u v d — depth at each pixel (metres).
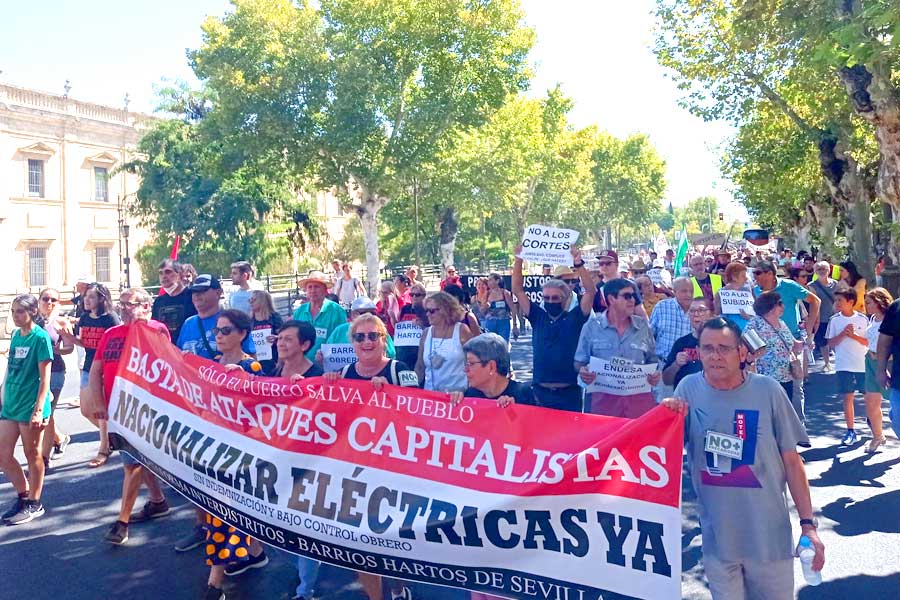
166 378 5.15
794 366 6.86
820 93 21.59
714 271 15.74
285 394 4.59
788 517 3.49
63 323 8.37
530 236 7.02
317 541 4.43
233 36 30.73
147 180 42.56
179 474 5.00
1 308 28.81
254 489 4.64
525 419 4.00
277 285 41.22
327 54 30.83
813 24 14.90
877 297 7.99
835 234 34.19
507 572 3.93
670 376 6.41
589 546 3.73
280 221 44.75
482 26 31.95
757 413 3.46
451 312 6.06
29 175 45.06
